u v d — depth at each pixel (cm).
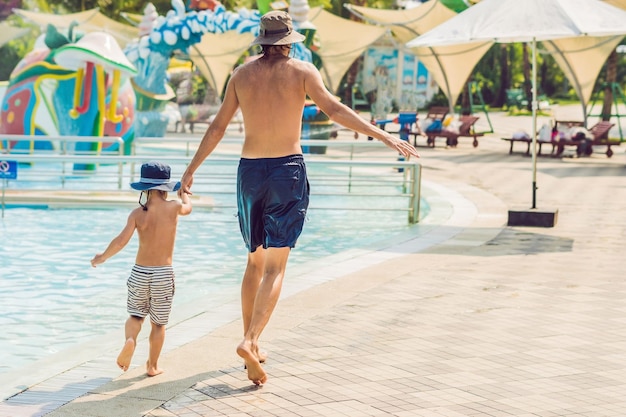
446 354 661
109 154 2169
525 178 2156
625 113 5944
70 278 1027
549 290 898
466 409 540
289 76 593
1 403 550
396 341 695
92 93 2116
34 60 2233
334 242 1298
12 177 1434
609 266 1041
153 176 621
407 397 562
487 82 6844
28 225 1374
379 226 1441
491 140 3672
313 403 549
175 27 2728
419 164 1434
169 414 530
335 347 677
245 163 600
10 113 2242
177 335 716
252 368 575
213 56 3634
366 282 927
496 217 1497
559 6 1338
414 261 1062
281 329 727
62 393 571
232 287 975
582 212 1562
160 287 607
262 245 613
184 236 1316
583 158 2786
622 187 1977
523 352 670
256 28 2591
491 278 959
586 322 765
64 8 4734
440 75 3519
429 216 1516
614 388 586
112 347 704
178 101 3844
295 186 595
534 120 1405
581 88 3381
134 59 2786
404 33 3553
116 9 4769
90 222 1412
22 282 1002
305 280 935
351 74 5119
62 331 804
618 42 3219
